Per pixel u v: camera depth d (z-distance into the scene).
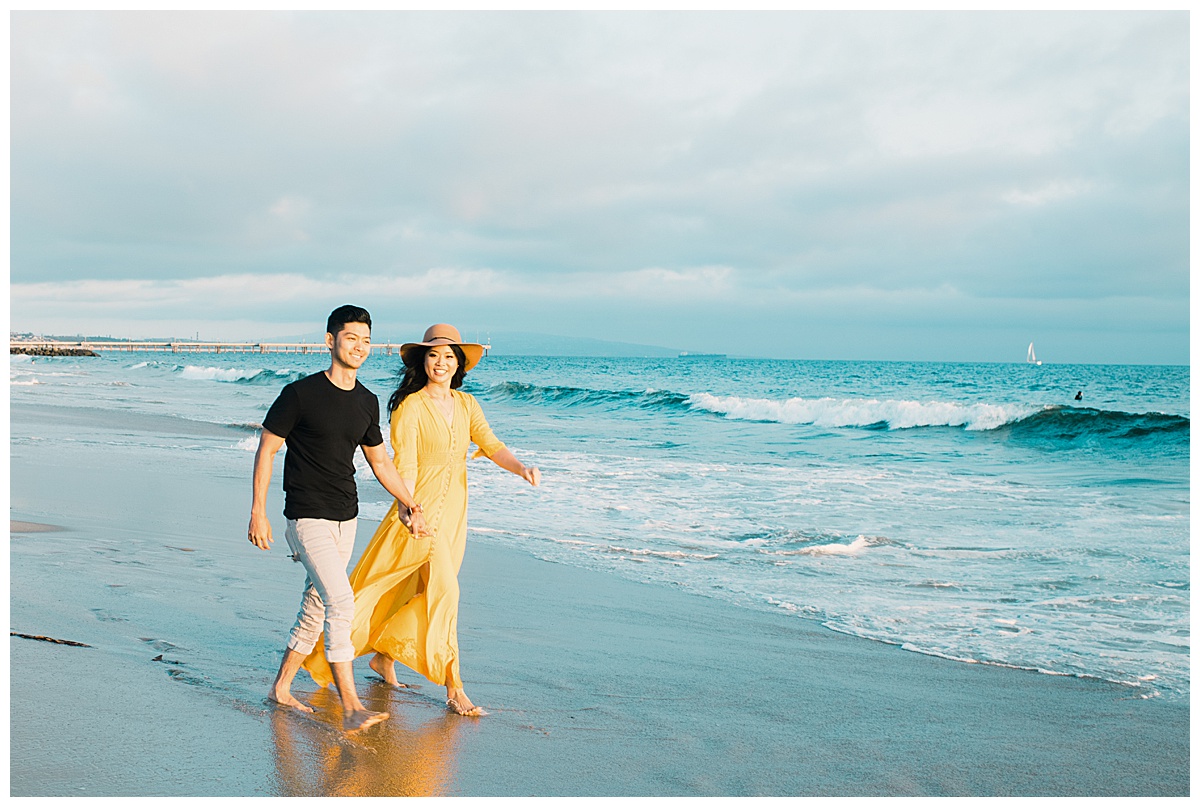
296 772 3.22
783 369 100.69
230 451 15.38
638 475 13.82
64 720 3.44
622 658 4.97
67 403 28.03
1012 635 5.62
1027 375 77.69
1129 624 5.89
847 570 7.47
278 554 7.13
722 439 21.34
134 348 154.12
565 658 4.93
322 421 3.79
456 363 4.47
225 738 3.44
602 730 3.86
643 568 7.46
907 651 5.27
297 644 3.84
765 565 7.63
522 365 117.38
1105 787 3.45
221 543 7.48
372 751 3.47
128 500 9.65
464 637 5.28
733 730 3.93
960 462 16.91
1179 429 19.83
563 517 10.01
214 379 55.94
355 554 7.80
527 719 3.96
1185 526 9.68
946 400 41.88
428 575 4.21
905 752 3.75
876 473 14.65
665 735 3.83
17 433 16.95
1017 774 3.55
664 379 67.38
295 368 79.81
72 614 4.84
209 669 4.19
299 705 3.86
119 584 5.62
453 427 4.33
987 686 4.66
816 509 10.75
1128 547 8.48
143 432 18.88
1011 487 12.97
